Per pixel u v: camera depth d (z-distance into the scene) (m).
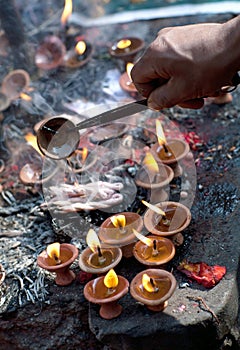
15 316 1.00
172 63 0.91
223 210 1.06
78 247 1.04
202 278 0.96
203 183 1.11
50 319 0.99
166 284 0.93
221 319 0.93
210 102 1.26
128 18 1.49
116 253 0.97
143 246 0.98
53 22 1.49
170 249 0.96
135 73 0.95
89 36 1.46
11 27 1.33
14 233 1.09
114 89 1.31
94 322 0.94
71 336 0.99
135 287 0.92
